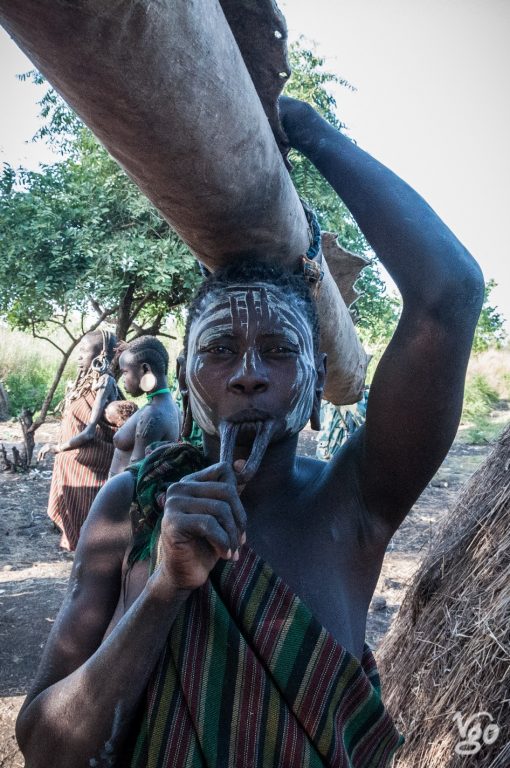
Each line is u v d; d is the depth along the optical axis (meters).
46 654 1.27
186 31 0.84
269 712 1.11
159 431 4.49
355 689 1.18
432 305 1.26
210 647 1.14
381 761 1.26
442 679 2.51
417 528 7.02
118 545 1.32
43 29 0.77
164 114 0.90
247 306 1.27
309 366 1.30
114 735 1.09
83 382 5.78
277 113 1.32
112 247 9.78
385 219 1.36
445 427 1.29
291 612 1.17
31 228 9.84
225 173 1.05
